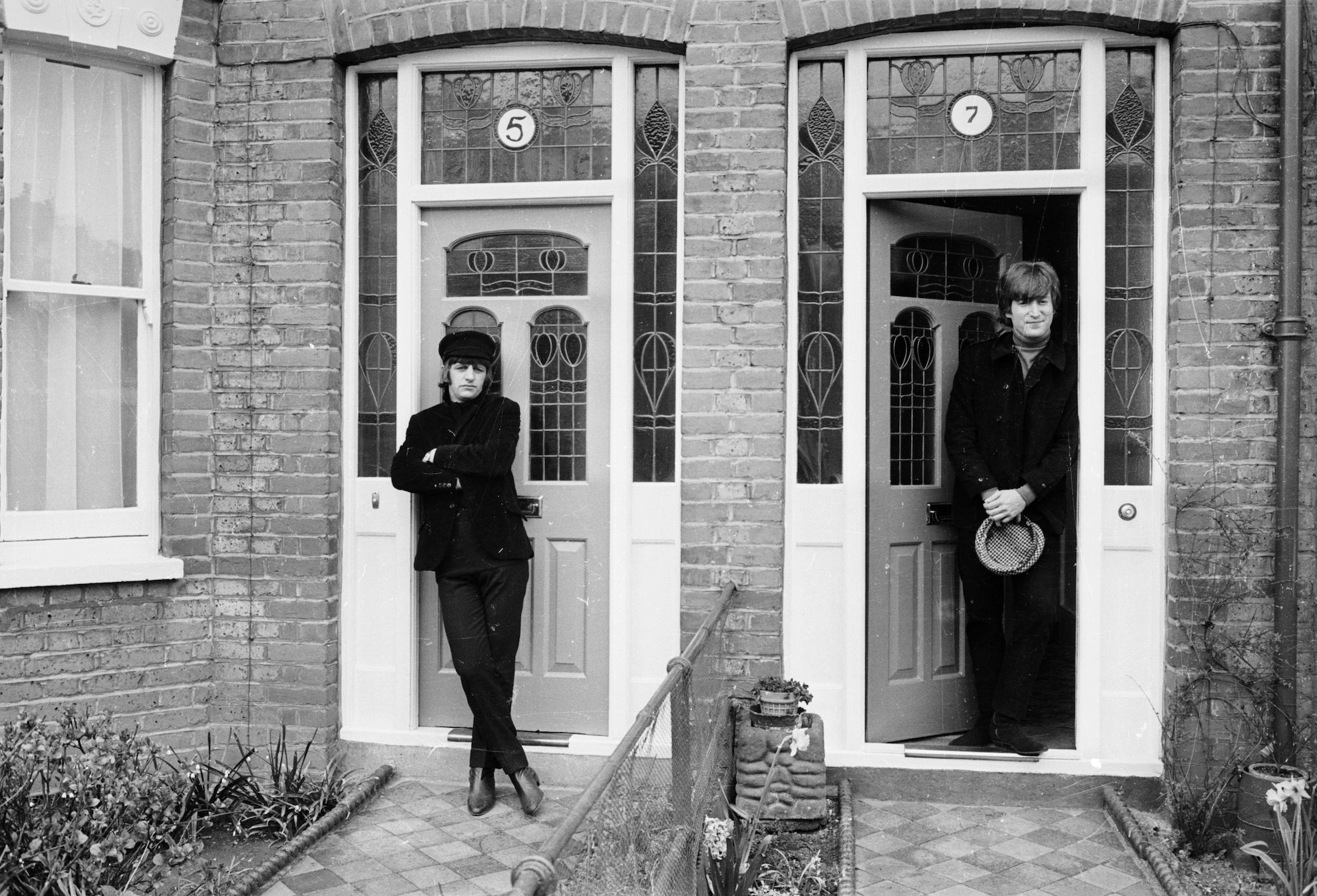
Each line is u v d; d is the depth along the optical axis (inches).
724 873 129.8
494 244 188.2
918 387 186.9
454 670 189.5
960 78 177.0
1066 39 172.7
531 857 65.6
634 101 182.7
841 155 179.3
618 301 181.5
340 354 186.2
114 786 129.3
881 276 182.1
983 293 191.8
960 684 190.1
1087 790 173.6
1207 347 166.2
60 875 119.0
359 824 165.6
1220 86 165.8
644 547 182.4
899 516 184.1
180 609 182.4
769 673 175.8
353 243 187.8
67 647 172.7
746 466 175.6
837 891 141.0
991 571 177.6
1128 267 174.9
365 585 187.9
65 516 177.2
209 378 184.4
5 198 169.8
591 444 185.5
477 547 167.2
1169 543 170.2
